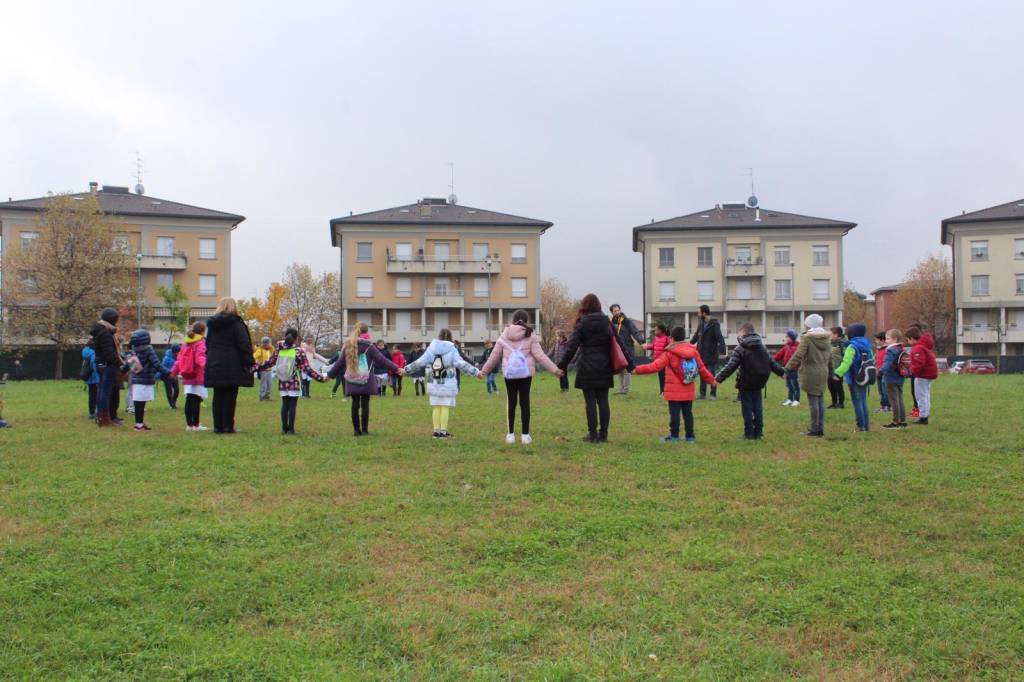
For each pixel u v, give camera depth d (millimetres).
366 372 12453
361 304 67688
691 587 5398
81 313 52156
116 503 7605
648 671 4168
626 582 5492
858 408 12570
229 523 6898
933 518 7090
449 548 6293
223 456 10164
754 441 11406
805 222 68062
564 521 7004
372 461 9883
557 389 23609
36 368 52625
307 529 6793
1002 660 4324
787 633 4695
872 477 8703
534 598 5211
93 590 5312
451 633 4660
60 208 52688
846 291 100812
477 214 70938
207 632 4703
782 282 68375
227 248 65500
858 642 4566
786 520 7078
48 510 7332
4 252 52906
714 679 4086
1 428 13352
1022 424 13297
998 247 66188
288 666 4234
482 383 30469
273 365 12945
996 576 5637
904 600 5164
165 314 63562
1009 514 7188
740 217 70438
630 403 17516
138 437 11969
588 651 4430
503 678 4113
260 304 75438
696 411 15727
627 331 19953
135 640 4559
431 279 68938
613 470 9172
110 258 53906
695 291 68688
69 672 4184
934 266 82938
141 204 65125
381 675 4137
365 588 5422
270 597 5207
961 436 11750
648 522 6996
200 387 13219
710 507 7492
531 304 70000
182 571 5684
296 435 12445
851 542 6453
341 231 67750
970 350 67875
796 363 12016
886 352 13016
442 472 9109
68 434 12391
